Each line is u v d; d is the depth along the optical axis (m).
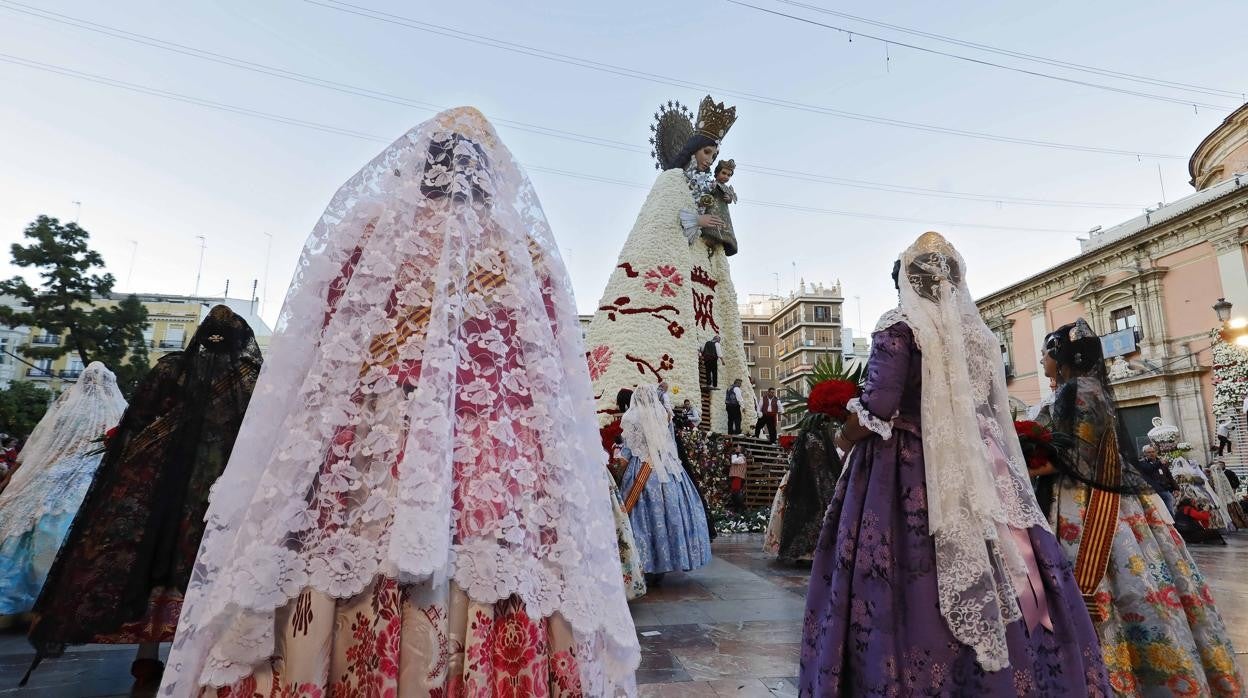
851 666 1.86
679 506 5.08
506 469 1.32
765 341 57.44
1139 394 20.58
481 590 1.19
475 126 1.63
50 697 2.47
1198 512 8.52
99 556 2.50
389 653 1.14
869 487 2.02
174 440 2.71
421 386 1.24
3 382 28.94
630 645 1.38
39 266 21.83
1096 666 1.81
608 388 12.57
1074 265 22.78
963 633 1.71
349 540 1.19
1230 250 18.44
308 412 1.24
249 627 1.10
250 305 32.28
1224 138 21.14
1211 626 2.35
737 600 4.37
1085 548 2.36
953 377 1.95
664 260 13.51
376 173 1.52
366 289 1.35
